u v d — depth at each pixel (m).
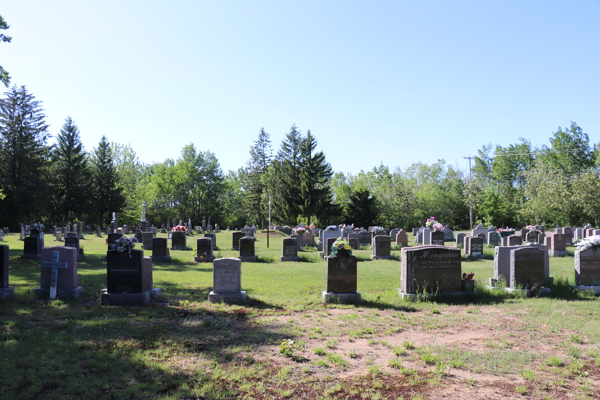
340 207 65.38
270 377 6.46
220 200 90.00
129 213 74.00
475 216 65.25
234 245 30.16
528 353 7.57
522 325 9.48
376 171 113.31
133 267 11.23
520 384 6.28
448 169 89.94
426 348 7.85
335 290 11.81
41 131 55.72
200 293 12.99
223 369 6.73
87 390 5.88
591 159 73.62
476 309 11.01
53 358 6.98
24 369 6.52
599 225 50.69
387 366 7.01
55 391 5.86
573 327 9.24
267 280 15.95
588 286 13.05
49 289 11.73
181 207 83.50
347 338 8.52
